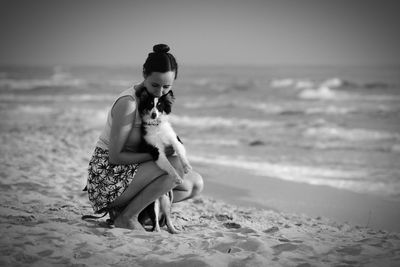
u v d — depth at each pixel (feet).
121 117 11.25
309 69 305.53
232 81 172.45
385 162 37.81
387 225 19.57
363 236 13.99
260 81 167.84
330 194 24.94
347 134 55.47
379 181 30.17
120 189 11.91
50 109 78.64
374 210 22.03
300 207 22.18
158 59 11.10
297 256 10.55
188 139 51.26
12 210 13.93
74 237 11.09
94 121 62.08
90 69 355.15
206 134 55.72
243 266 9.70
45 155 29.01
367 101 96.73
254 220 16.79
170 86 11.53
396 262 10.16
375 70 268.62
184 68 369.50
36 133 41.81
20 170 23.06
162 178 11.64
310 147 46.11
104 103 93.15
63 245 10.46
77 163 27.25
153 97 11.49
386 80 162.61
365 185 28.86
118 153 11.53
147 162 11.77
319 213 21.26
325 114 76.74
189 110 84.74
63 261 9.54
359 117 72.33
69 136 40.42
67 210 15.03
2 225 11.76
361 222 19.92
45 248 10.19
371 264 10.02
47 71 301.43
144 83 11.63
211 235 12.33
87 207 15.99
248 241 11.32
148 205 12.50
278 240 12.16
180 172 11.93
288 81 155.33
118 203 12.25
